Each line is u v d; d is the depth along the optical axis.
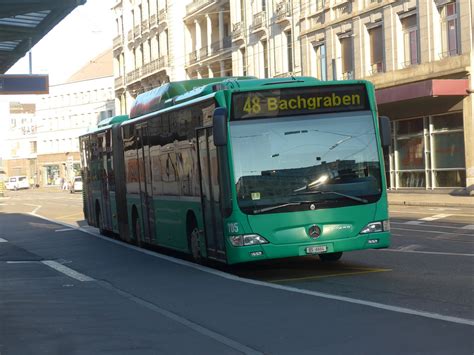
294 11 42.81
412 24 33.72
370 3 36.47
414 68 33.31
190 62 59.03
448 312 8.36
